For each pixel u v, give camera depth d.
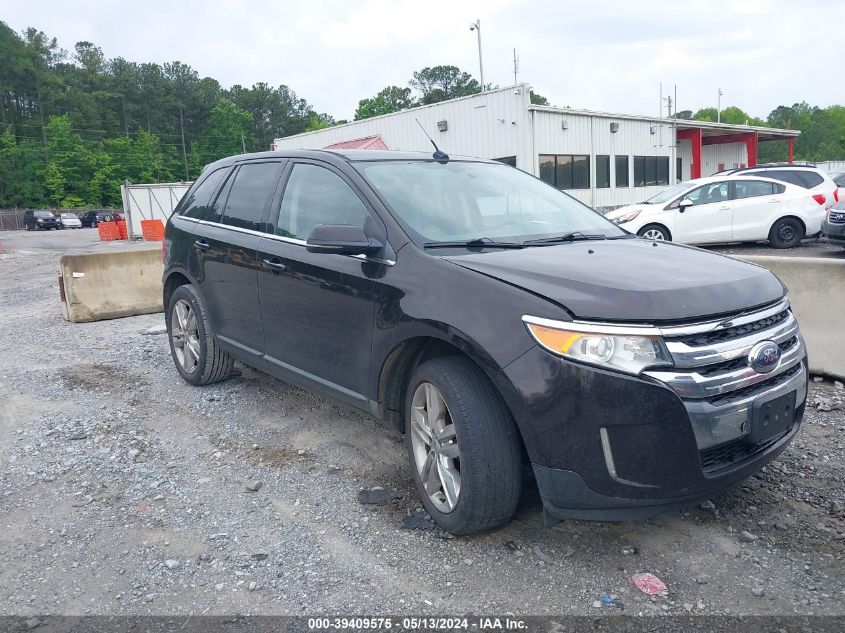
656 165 31.17
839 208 12.74
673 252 3.64
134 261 9.53
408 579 3.04
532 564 3.13
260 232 4.70
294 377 4.41
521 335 2.92
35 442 4.74
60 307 10.76
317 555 3.25
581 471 2.82
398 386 3.73
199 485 4.02
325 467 4.21
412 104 107.75
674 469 2.79
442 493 3.43
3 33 108.12
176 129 122.38
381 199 3.87
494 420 3.09
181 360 5.91
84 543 3.42
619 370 2.75
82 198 97.75
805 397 3.40
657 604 2.84
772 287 3.32
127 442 4.69
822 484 3.85
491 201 4.25
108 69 126.31
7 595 3.01
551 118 24.59
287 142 31.25
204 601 2.93
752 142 37.88
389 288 3.53
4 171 93.19
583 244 3.78
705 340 2.88
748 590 2.92
